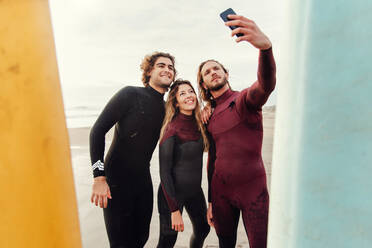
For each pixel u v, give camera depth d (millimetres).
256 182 2639
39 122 529
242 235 2734
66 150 579
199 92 2557
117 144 2625
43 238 558
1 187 521
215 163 2664
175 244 2805
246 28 2270
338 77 408
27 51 514
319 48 418
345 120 407
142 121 2596
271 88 2400
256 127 2553
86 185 2672
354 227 408
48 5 548
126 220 2748
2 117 502
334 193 419
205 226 2764
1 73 500
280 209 486
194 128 2631
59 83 570
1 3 495
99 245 2764
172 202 2723
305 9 436
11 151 513
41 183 542
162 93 2568
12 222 536
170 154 2662
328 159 421
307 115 435
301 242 448
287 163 473
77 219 615
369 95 391
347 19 394
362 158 398
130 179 2688
